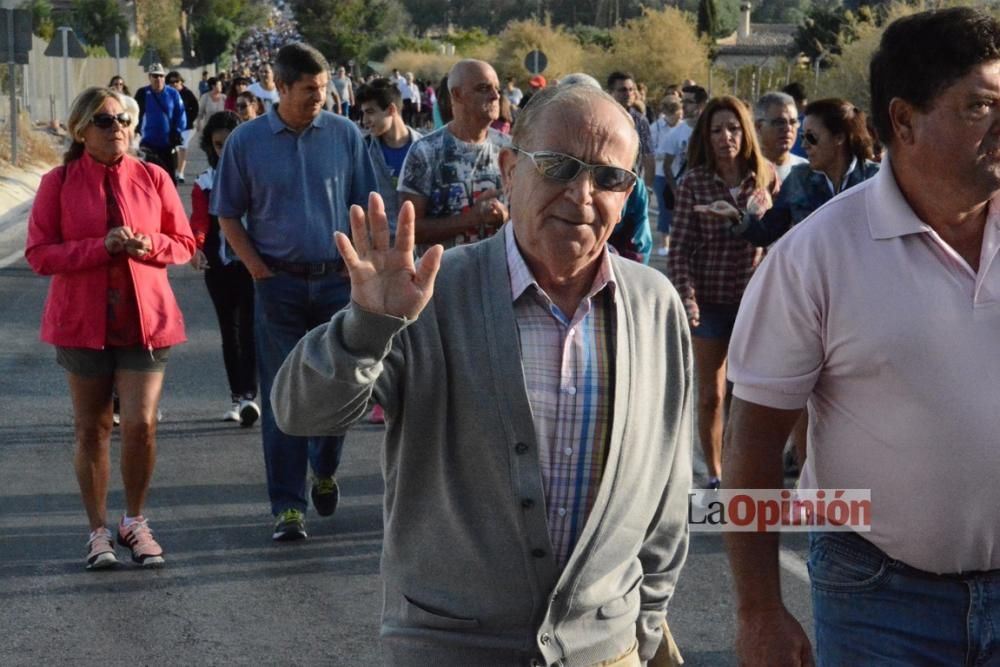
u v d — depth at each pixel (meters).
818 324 2.98
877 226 2.92
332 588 5.68
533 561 2.87
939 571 2.98
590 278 2.97
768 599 3.13
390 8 91.50
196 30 79.56
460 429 2.87
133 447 5.82
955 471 2.88
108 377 5.80
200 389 9.50
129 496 5.95
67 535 6.30
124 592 5.60
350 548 6.19
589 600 2.94
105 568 5.84
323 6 86.12
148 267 5.74
